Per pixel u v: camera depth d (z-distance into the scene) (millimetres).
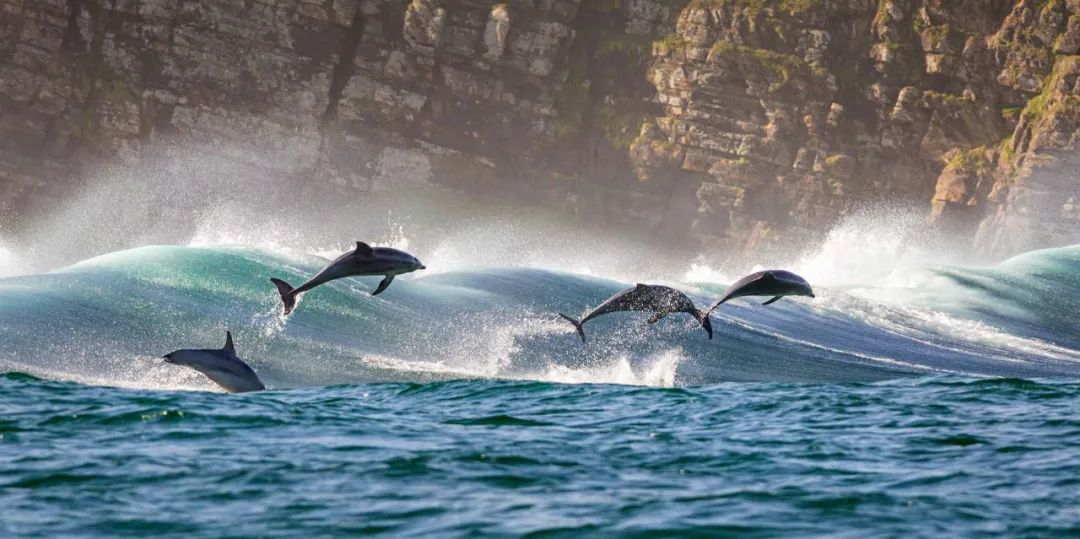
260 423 53594
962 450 50812
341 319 102125
